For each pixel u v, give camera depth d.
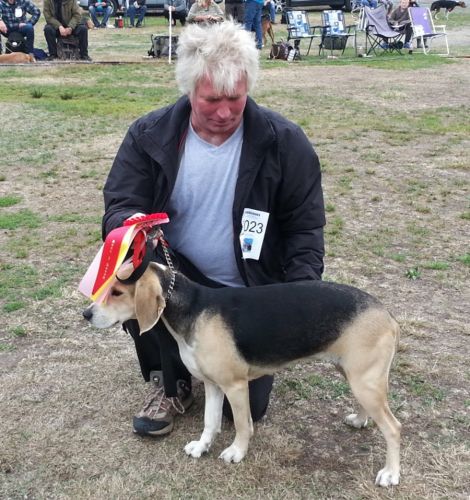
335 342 3.04
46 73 15.77
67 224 6.56
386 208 7.01
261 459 3.32
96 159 8.81
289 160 3.31
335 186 7.70
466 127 10.64
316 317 3.05
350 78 15.48
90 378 4.00
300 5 28.44
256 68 3.08
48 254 5.82
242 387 3.17
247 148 3.24
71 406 3.75
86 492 3.11
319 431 3.55
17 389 3.89
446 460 3.29
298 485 3.15
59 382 3.96
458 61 18.45
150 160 3.37
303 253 3.46
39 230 6.39
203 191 3.33
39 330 4.56
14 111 11.52
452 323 4.67
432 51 20.92
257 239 3.37
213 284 3.60
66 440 3.47
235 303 3.10
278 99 12.80
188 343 3.10
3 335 4.49
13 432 3.52
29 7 17.77
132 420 3.63
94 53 19.75
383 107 12.23
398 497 3.07
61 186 7.76
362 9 21.00
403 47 20.91
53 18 17.80
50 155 8.95
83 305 4.91
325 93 13.52
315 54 20.27
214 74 2.94
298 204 3.42
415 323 4.62
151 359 3.67
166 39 18.61
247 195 3.30
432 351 4.30
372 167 8.50
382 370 3.03
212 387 3.32
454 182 7.86
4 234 6.29
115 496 3.09
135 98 12.75
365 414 3.51
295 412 3.71
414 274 5.40
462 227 6.50
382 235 6.27
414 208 7.00
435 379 3.99
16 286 5.20
